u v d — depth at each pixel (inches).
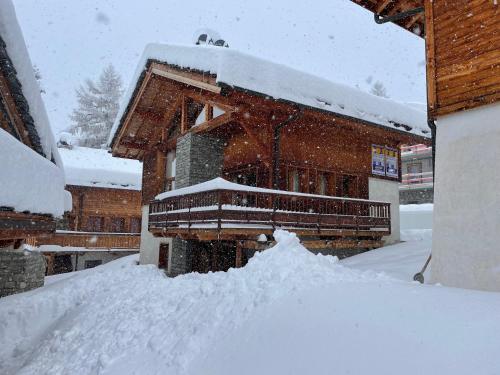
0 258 498.6
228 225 424.5
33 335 380.5
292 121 511.5
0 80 368.8
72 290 450.6
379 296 173.2
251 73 466.9
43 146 437.7
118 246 960.3
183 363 193.2
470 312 141.8
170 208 565.0
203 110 617.6
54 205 371.6
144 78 636.7
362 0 340.2
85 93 1887.3
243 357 167.5
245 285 239.5
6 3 324.5
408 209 1065.5
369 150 649.6
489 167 239.8
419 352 122.8
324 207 560.4
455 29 269.3
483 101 248.2
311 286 205.2
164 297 304.3
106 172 1013.8
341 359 134.8
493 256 228.2
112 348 251.6
